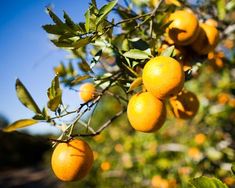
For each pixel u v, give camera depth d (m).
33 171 4.82
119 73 0.53
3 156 5.28
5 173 4.98
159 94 0.43
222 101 1.17
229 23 0.73
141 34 0.57
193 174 1.11
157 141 1.44
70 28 0.45
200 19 0.70
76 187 1.79
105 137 1.78
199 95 1.25
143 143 1.47
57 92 0.45
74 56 0.69
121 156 1.60
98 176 1.71
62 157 0.45
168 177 1.23
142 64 0.51
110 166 1.59
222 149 1.09
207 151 1.12
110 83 0.51
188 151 1.21
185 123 1.38
